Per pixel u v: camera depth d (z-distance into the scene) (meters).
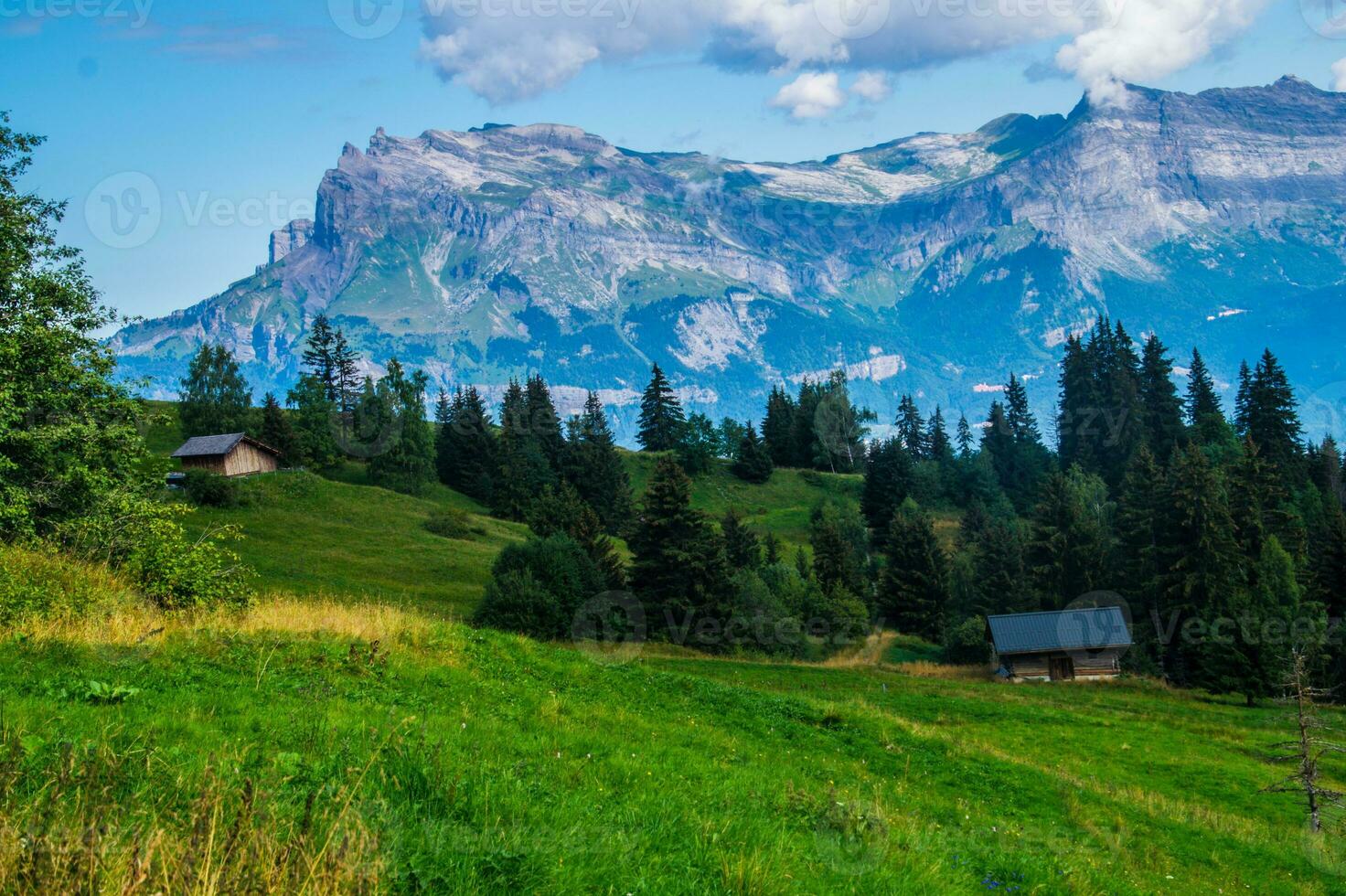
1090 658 77.50
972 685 67.56
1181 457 99.69
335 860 7.08
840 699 51.56
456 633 27.72
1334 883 25.14
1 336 28.94
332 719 14.67
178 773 9.70
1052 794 28.38
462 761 12.80
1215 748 45.91
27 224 31.33
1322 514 105.56
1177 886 20.80
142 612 21.97
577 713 22.33
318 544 86.75
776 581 90.12
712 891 9.23
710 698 30.20
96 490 29.17
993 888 13.32
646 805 12.42
